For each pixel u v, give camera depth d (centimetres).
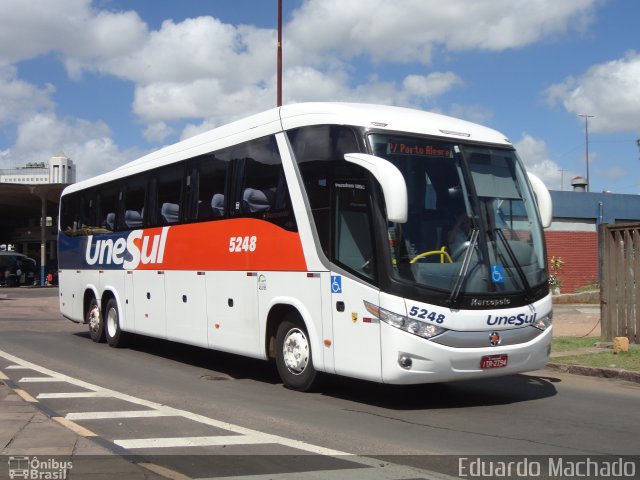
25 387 977
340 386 977
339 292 840
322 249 866
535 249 877
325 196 866
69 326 1962
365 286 802
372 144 815
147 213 1310
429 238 800
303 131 913
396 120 851
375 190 791
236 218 1039
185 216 1178
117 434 702
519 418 785
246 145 1029
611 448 653
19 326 1939
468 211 831
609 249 1321
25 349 1416
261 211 983
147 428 728
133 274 1350
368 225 800
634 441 679
